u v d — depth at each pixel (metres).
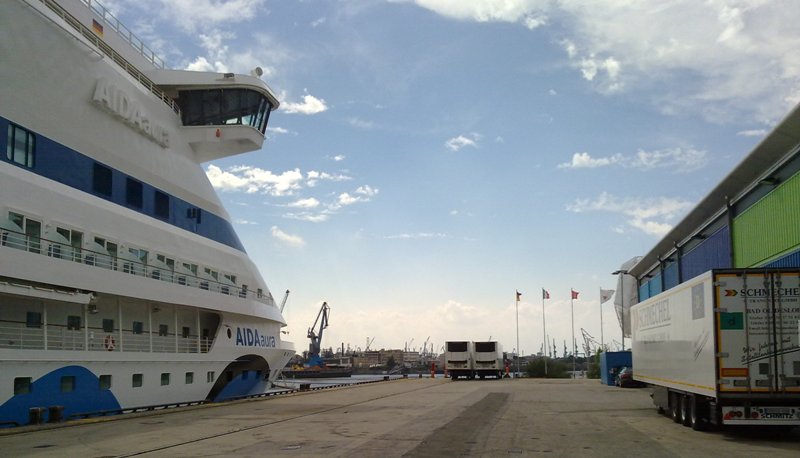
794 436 16.44
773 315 15.29
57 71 22.22
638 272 55.31
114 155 24.88
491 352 58.41
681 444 14.82
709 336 15.78
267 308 34.62
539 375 78.06
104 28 28.28
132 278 23.67
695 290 16.84
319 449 13.88
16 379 19.05
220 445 14.77
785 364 15.11
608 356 46.97
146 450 14.01
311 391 41.06
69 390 20.78
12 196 19.52
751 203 26.72
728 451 13.70
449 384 48.94
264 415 22.92
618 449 13.95
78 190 22.67
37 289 19.33
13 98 20.28
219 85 31.80
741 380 15.20
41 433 17.45
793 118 20.67
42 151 21.27
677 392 19.44
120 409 22.89
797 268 15.37
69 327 22.30
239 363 32.41
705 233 33.72
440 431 17.20
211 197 32.38
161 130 28.42
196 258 29.31
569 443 14.91
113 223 23.98
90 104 23.78
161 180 27.92
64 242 21.12
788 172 23.06
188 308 28.31
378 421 20.22
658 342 21.03
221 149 32.53
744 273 15.49
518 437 16.00
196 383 27.70
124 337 24.67
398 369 189.38
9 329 20.22
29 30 21.20
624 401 29.19
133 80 27.69
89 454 13.48
